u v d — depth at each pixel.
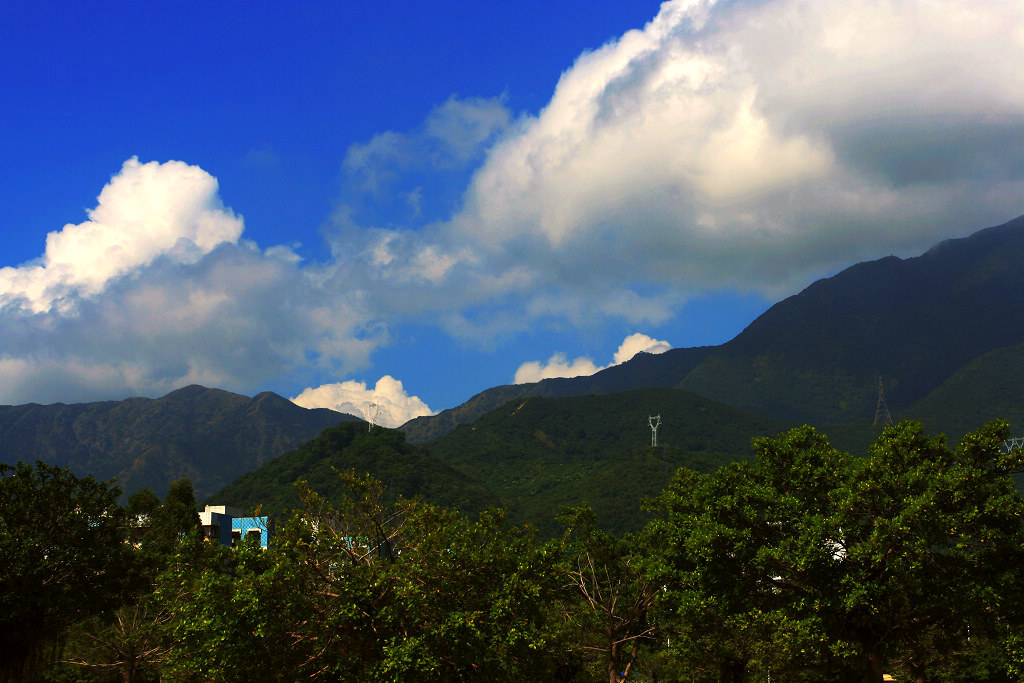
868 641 31.97
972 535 29.73
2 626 33.16
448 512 32.41
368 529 30.34
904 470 31.66
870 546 29.34
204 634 26.86
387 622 26.94
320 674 27.70
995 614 30.77
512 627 27.58
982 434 31.25
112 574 36.50
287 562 26.73
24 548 32.75
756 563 31.77
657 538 42.31
